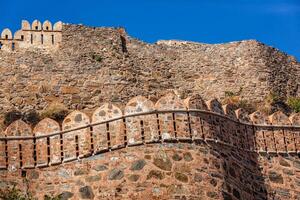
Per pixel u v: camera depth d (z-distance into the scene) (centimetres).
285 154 3123
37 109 4491
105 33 4988
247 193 2905
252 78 5053
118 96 4678
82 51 4853
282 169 3077
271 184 3019
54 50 4828
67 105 4544
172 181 2734
